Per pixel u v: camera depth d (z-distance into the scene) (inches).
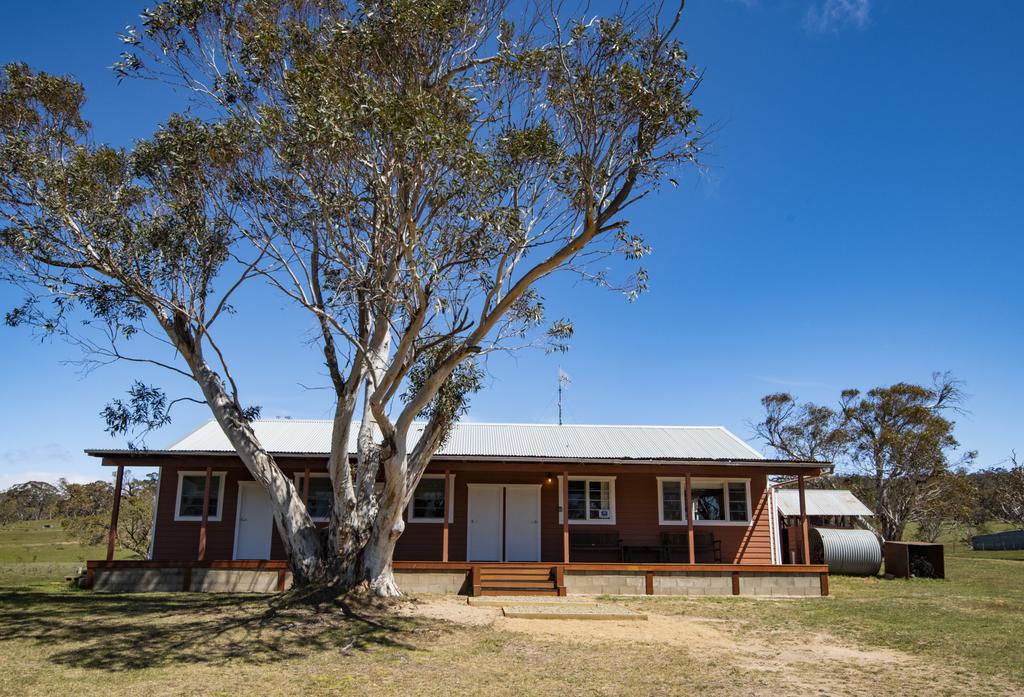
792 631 495.5
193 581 658.8
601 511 844.6
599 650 422.9
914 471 1456.7
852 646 444.8
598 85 439.5
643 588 687.1
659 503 847.1
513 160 472.1
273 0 468.4
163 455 743.7
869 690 336.2
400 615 505.4
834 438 1567.4
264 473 573.9
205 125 455.2
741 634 483.8
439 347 567.5
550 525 840.3
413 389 586.2
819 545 943.7
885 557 927.0
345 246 481.1
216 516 811.4
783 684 345.7
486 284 516.4
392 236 464.4
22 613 492.4
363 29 431.5
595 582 682.8
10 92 526.9
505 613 534.0
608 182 460.1
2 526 2349.9
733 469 808.9
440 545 826.8
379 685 329.4
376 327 569.0
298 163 427.5
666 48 436.1
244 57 455.5
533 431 967.0
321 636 432.5
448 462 754.8
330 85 420.5
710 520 845.8
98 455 732.0
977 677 363.3
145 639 410.3
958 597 691.4
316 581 543.5
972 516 1952.5
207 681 325.7
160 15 464.8
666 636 472.4
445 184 448.5
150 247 538.0
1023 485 1756.9
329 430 916.0
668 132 439.8
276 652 389.7
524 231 496.7
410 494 554.6
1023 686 345.1
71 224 527.2
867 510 1064.8
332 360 553.9
